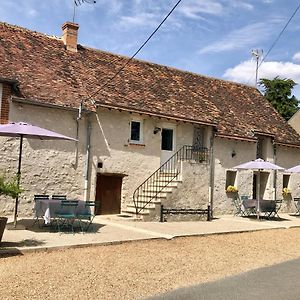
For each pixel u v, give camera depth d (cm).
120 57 2009
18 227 1160
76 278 722
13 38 1667
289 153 2317
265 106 2556
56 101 1431
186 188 1658
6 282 670
